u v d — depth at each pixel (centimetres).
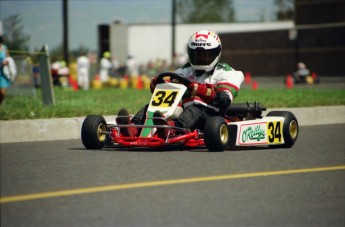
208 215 2020
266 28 18325
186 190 2330
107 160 2936
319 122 5406
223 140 3247
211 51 3394
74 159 2967
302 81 13700
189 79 3353
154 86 3400
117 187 2353
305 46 16462
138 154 3133
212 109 3381
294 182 2528
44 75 5672
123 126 3145
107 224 1911
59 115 4412
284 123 3553
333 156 3250
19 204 2112
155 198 2208
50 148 3419
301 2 17750
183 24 18388
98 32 16312
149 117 3194
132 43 18488
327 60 16038
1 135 3838
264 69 17550
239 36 18038
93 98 6794
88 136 3266
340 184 2525
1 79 6056
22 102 6047
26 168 2727
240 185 2434
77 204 2119
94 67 13125
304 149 3516
